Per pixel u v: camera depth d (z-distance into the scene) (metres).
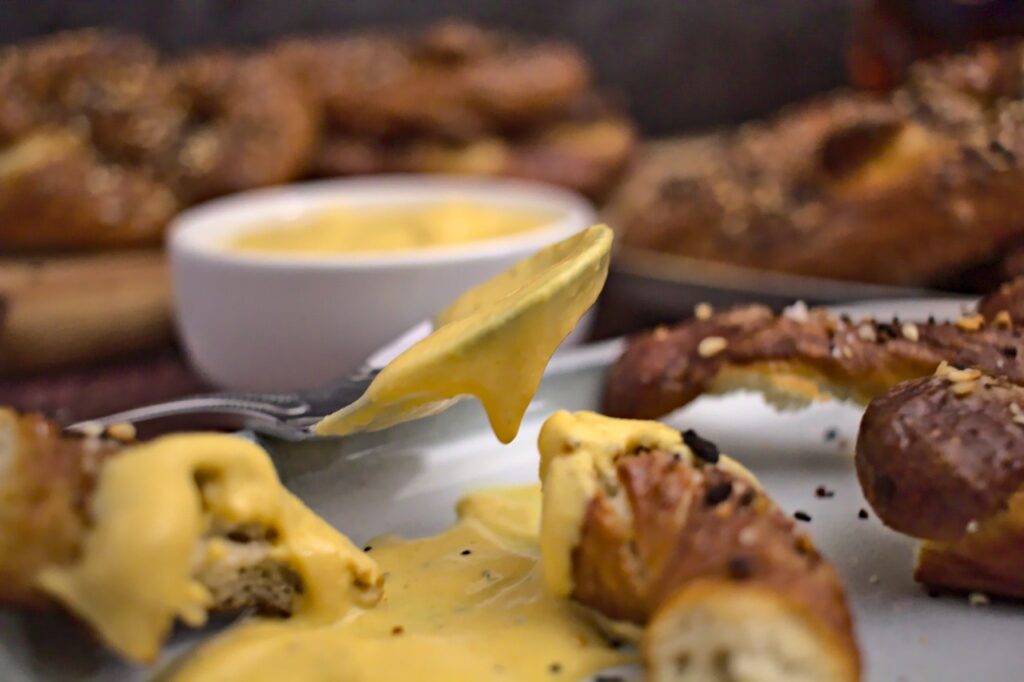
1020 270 0.37
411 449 0.27
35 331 0.44
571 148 0.68
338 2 0.82
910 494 0.22
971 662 0.21
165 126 0.63
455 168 0.66
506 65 0.70
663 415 0.27
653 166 0.72
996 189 0.38
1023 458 0.21
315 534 0.22
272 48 0.76
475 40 0.72
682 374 0.27
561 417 0.22
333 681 0.20
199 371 0.41
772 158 0.48
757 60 0.86
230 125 0.64
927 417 0.22
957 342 0.26
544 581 0.23
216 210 0.45
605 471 0.22
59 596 0.19
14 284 0.49
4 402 0.41
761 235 0.44
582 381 0.30
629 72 0.87
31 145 0.58
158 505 0.19
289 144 0.63
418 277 0.36
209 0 0.79
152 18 0.77
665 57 0.87
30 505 0.19
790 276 0.42
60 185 0.56
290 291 0.36
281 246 0.43
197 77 0.67
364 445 0.27
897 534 0.24
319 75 0.69
